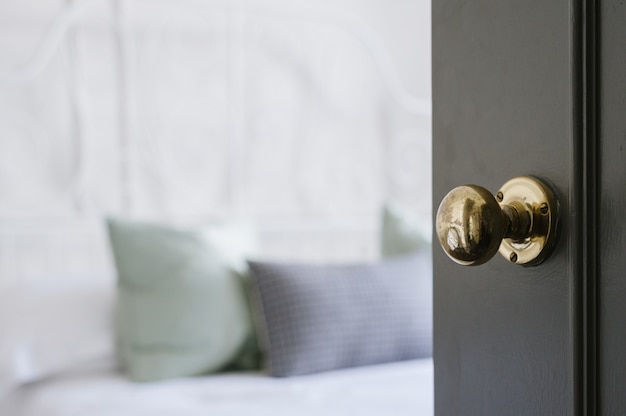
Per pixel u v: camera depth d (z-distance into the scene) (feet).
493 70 1.32
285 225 7.51
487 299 1.34
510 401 1.28
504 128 1.29
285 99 7.74
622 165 1.04
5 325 5.24
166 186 7.16
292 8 7.59
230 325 5.45
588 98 1.09
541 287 1.20
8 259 6.47
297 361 5.17
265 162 7.66
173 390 4.87
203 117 7.33
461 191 1.16
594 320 1.09
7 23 6.49
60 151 6.75
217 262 5.64
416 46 8.34
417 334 5.58
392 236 6.69
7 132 6.54
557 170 1.17
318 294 5.36
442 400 1.50
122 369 5.48
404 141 8.26
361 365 5.46
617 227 1.05
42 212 6.66
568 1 1.13
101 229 6.74
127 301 5.33
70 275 6.31
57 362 5.23
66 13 6.57
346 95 8.01
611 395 1.06
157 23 7.09
